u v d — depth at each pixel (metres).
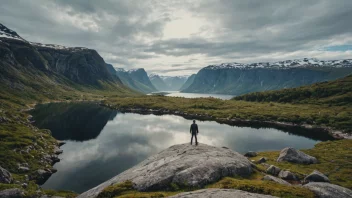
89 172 51.00
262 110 157.38
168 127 110.56
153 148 71.88
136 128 106.69
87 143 77.19
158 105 197.62
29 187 35.50
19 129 67.31
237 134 96.44
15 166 44.06
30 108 163.50
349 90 184.12
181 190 22.42
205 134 95.31
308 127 114.44
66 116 136.00
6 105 143.75
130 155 64.31
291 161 46.56
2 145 49.94
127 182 24.58
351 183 35.72
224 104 194.38
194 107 187.50
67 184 44.16
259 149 72.75
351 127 102.44
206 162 26.52
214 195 17.86
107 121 125.94
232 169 26.70
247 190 21.64
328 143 71.38
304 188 23.30
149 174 25.55
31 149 54.25
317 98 187.38
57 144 72.25
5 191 26.73
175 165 26.11
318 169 42.84
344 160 48.81
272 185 23.22
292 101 194.62
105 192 22.78
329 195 21.83
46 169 48.94
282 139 87.88
